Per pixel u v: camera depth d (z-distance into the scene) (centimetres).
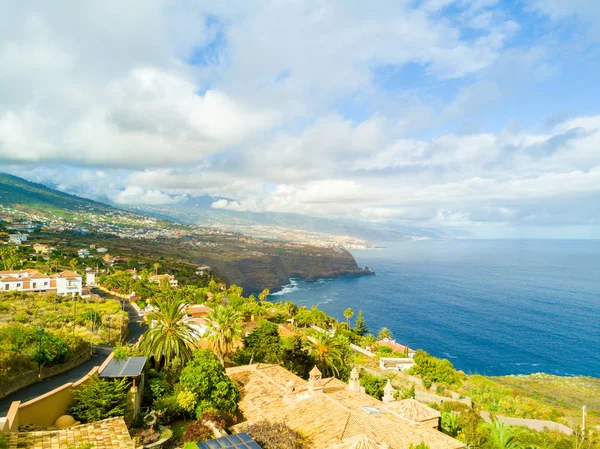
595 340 15750
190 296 12925
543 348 14750
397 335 16650
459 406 6103
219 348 5947
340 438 2834
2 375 3500
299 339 6850
